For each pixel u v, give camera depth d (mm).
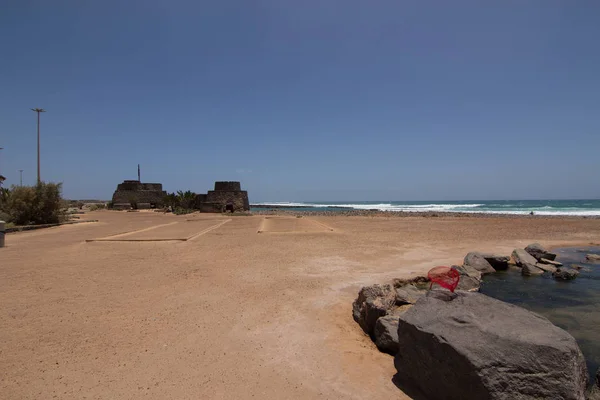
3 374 4445
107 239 16672
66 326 5980
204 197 56844
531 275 11336
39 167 38250
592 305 8211
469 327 4031
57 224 25828
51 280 8961
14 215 24219
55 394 4027
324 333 5867
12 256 12391
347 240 17109
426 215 44844
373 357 5094
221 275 9602
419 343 4258
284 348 5289
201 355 5020
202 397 4020
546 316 7453
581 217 38781
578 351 3764
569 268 11859
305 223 27625
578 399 3441
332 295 7902
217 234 19516
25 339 5465
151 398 3982
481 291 9445
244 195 53625
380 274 9883
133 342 5398
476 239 18391
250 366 4742
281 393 4145
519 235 20547
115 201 59500
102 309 6828
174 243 15688
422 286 9250
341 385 4352
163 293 7895
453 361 3801
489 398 3479
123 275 9539
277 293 7980
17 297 7531
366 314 5961
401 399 4090
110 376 4426
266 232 20359
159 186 64312
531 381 3492
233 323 6203
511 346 3652
